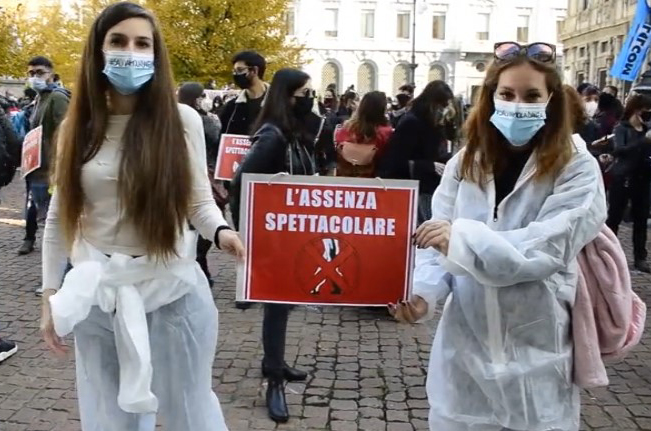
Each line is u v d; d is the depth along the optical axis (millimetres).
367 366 4957
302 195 2656
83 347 2584
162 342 2584
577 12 35125
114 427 2594
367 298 2672
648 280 7578
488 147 2396
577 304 2404
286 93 3998
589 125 9258
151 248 2461
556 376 2377
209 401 2719
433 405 2523
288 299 2697
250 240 2689
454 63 55781
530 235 2205
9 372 4734
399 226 2650
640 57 14727
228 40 25609
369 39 55344
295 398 4375
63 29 26547
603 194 2311
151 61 2445
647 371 4977
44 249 2625
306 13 54188
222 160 6367
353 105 16516
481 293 2377
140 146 2432
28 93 13867
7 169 5672
